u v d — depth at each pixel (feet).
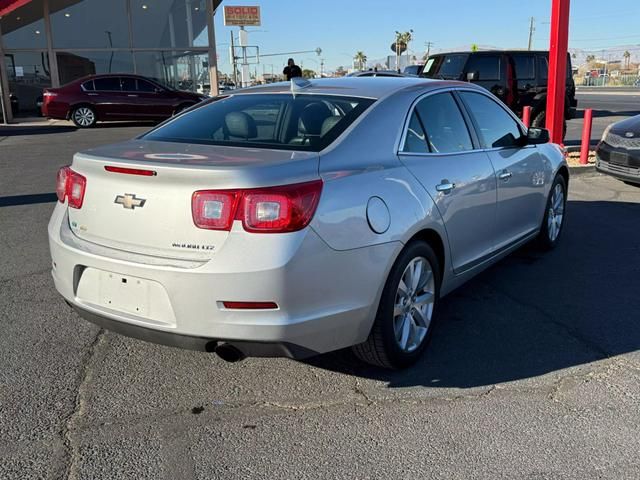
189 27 74.13
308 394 10.84
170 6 73.67
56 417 10.00
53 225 11.12
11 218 23.21
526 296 15.67
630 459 8.96
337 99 12.12
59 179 11.23
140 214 9.64
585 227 22.57
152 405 10.43
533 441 9.41
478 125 14.64
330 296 9.66
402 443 9.37
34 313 14.23
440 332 13.46
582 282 16.71
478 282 16.78
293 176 9.40
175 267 9.15
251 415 10.16
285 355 9.51
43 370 11.56
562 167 19.21
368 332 10.56
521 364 11.96
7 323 13.65
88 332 13.26
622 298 15.52
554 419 10.01
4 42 71.56
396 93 12.44
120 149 10.91
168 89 63.46
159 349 12.52
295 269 9.08
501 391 10.92
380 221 10.32
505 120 16.24
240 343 9.23
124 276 9.69
